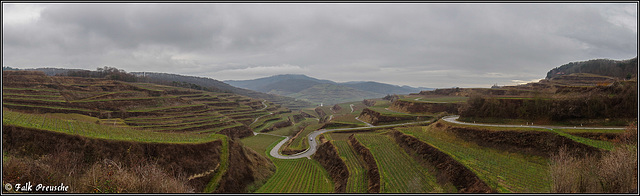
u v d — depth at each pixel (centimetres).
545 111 8431
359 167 8012
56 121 7175
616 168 3497
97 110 13525
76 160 5050
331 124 17188
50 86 14612
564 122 7888
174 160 5953
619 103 7388
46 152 5153
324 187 7256
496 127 8112
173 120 14800
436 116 15125
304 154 11569
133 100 15512
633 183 3403
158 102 16662
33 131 5366
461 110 11144
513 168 5869
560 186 3634
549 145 6425
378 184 6203
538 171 5656
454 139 8456
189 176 5809
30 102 11912
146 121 13750
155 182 3672
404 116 16212
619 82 8156
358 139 10550
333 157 9375
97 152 5425
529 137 6919
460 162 6075
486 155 6875
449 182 5797
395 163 7456
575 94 8819
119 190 3472
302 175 8431
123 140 5856
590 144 5797
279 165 9794
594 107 7619
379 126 15588
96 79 18262
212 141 7106
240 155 7594
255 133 18638
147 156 5791
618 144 5625
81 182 3681
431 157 7094
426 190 5712
